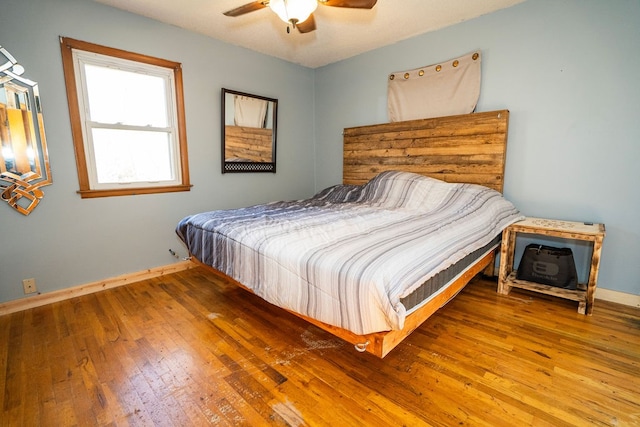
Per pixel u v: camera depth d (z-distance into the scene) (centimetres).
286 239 178
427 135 319
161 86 301
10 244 228
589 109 238
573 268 234
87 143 258
